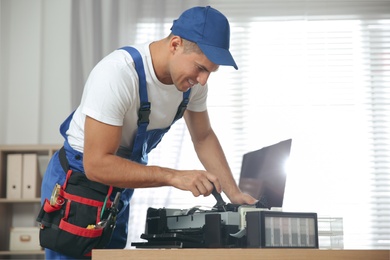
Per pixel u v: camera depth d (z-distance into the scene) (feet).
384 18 17.49
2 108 16.72
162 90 7.19
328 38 17.33
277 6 17.39
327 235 6.81
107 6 16.69
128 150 7.52
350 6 17.43
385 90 17.22
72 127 7.57
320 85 17.11
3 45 16.93
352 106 17.07
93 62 16.26
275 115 16.96
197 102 8.16
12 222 16.03
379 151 16.90
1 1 17.08
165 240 6.40
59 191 7.20
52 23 17.02
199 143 8.43
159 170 6.60
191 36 6.62
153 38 16.66
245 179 9.07
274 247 5.80
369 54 17.35
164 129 7.72
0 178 15.29
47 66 16.85
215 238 6.14
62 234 7.13
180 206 16.38
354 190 16.67
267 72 17.16
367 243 16.51
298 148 16.76
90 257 7.32
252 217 5.90
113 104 6.72
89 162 6.68
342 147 16.84
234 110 17.02
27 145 15.29
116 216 7.31
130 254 5.69
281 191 7.56
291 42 17.28
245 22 17.38
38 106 16.70
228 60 6.51
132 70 6.91
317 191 16.58
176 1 16.96
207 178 6.43
